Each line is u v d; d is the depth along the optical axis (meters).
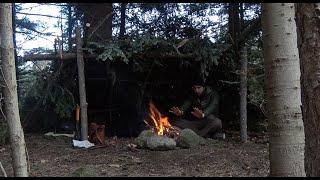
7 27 2.16
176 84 7.63
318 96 1.50
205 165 4.48
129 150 5.46
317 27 1.50
